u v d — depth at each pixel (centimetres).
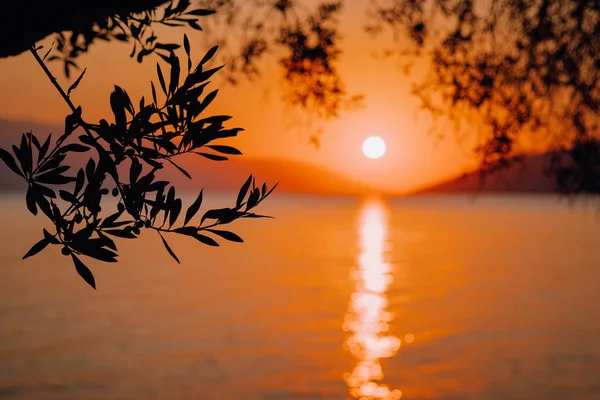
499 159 505
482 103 511
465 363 2188
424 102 516
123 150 205
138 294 3541
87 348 2361
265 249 6262
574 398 1823
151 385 1947
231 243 7031
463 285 3922
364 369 2112
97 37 328
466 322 2850
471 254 5731
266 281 4084
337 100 506
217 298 3431
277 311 3088
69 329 2661
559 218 13038
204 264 5006
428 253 5856
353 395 1870
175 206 209
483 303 3309
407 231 9112
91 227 205
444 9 514
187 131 207
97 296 3466
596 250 6009
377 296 3547
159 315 2959
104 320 2847
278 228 9869
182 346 2397
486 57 512
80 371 2073
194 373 2061
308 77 505
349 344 2445
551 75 509
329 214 16112
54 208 204
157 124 204
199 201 211
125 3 265
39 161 203
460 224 10906
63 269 4600
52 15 249
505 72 511
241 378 2005
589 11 493
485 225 10525
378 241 7269
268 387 1928
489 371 2092
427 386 1958
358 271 4600
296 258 5453
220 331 2652
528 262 5078
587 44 500
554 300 3369
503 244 6794
